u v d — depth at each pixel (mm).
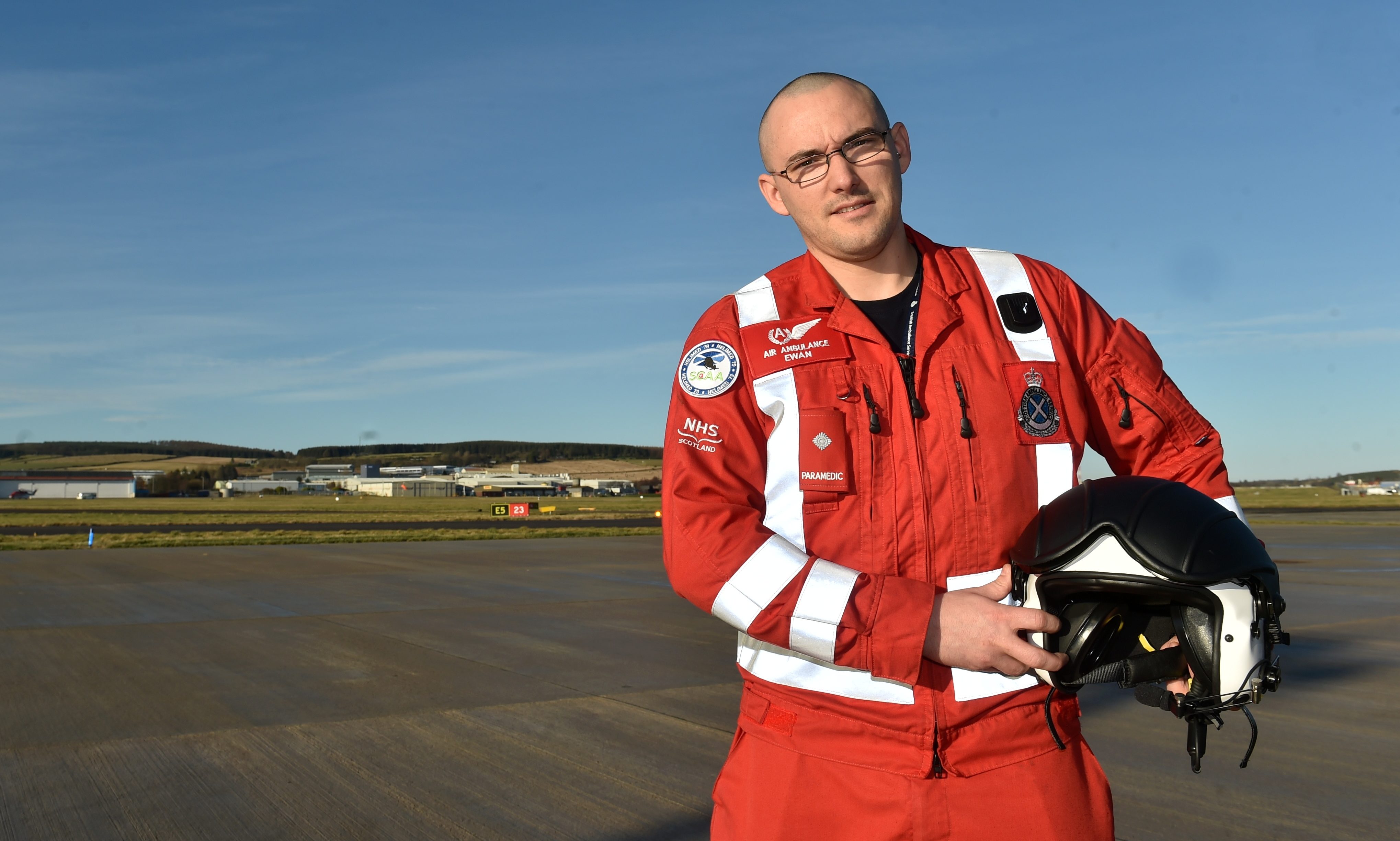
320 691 6219
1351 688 6430
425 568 17500
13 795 4074
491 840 3564
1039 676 1179
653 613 10758
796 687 1268
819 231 1313
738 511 1219
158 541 25953
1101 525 1132
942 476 1266
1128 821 3740
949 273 1366
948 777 1217
